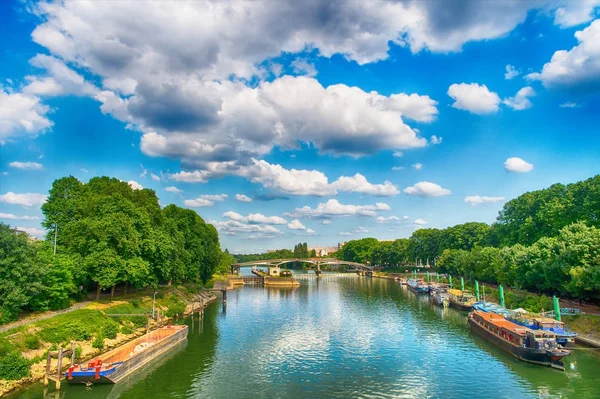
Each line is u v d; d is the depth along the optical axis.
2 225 65.31
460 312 112.25
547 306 88.56
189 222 141.00
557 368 59.00
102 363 55.62
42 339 58.62
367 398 50.00
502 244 142.50
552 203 118.94
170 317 99.75
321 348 73.44
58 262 72.62
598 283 71.25
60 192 98.06
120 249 85.50
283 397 50.31
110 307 82.06
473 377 57.00
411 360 65.50
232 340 79.62
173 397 50.03
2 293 59.66
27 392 49.25
